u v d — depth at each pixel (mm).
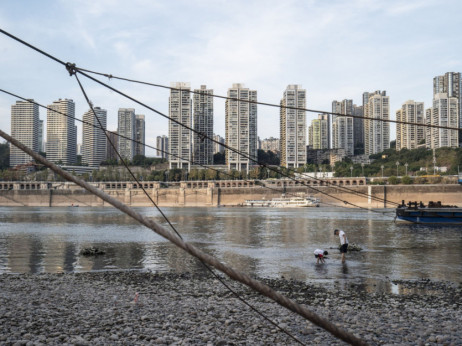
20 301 18125
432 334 13289
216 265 5160
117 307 16938
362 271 26812
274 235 53750
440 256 33281
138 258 34250
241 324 14328
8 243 46594
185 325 14117
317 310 16578
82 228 69688
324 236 51688
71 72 8367
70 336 12914
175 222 82438
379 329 13852
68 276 25078
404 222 74562
